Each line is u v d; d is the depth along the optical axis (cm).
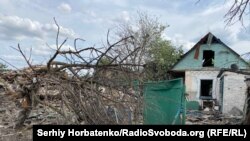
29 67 590
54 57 559
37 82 572
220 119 1423
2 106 664
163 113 624
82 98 516
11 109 667
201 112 1841
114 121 495
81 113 514
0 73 646
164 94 650
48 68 565
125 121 498
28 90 602
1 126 702
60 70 564
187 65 2694
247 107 970
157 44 2745
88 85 532
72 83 533
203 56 2777
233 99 2259
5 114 776
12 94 623
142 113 534
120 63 550
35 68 583
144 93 553
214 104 2466
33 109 622
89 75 553
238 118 1435
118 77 545
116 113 502
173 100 641
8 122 727
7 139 612
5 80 646
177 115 636
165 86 650
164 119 621
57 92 538
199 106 2472
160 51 2944
